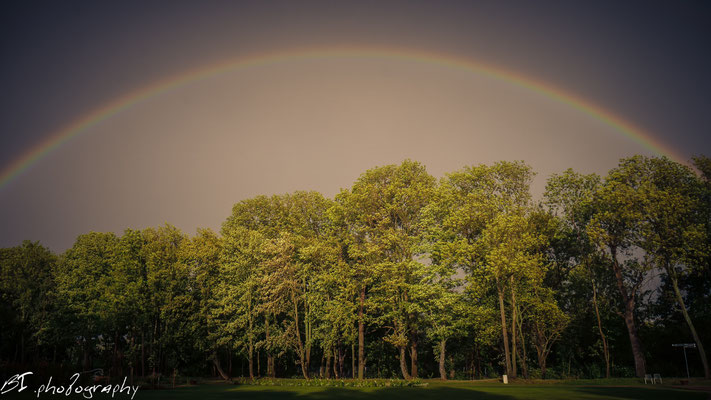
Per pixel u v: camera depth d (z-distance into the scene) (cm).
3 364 3881
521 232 5306
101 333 6569
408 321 5322
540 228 5766
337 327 5309
